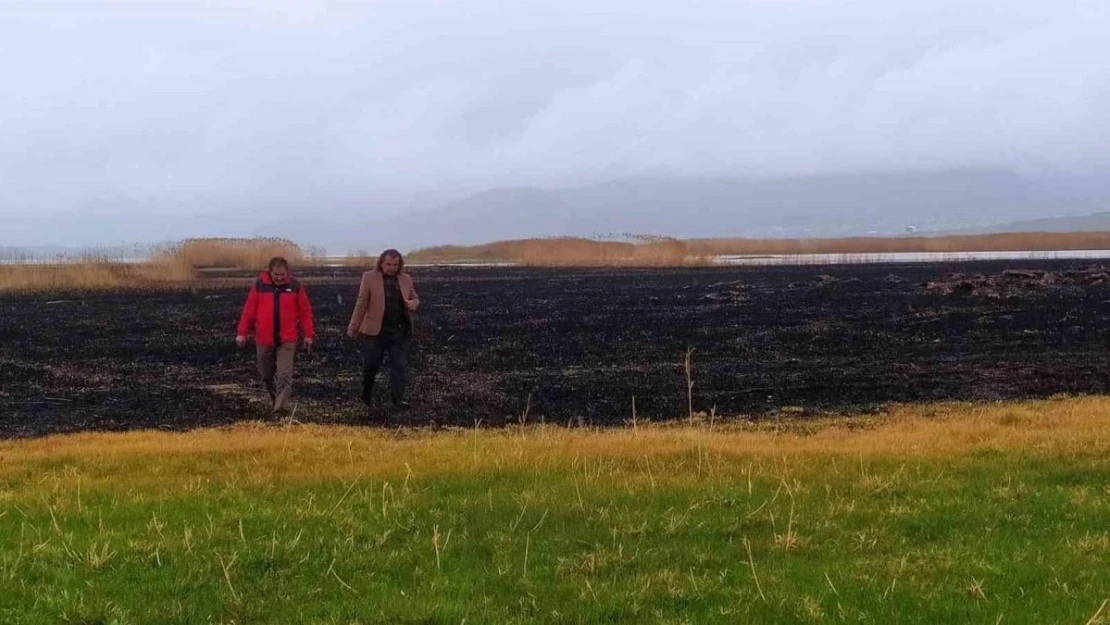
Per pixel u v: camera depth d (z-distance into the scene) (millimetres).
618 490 7656
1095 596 5219
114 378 15516
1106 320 22641
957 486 7668
